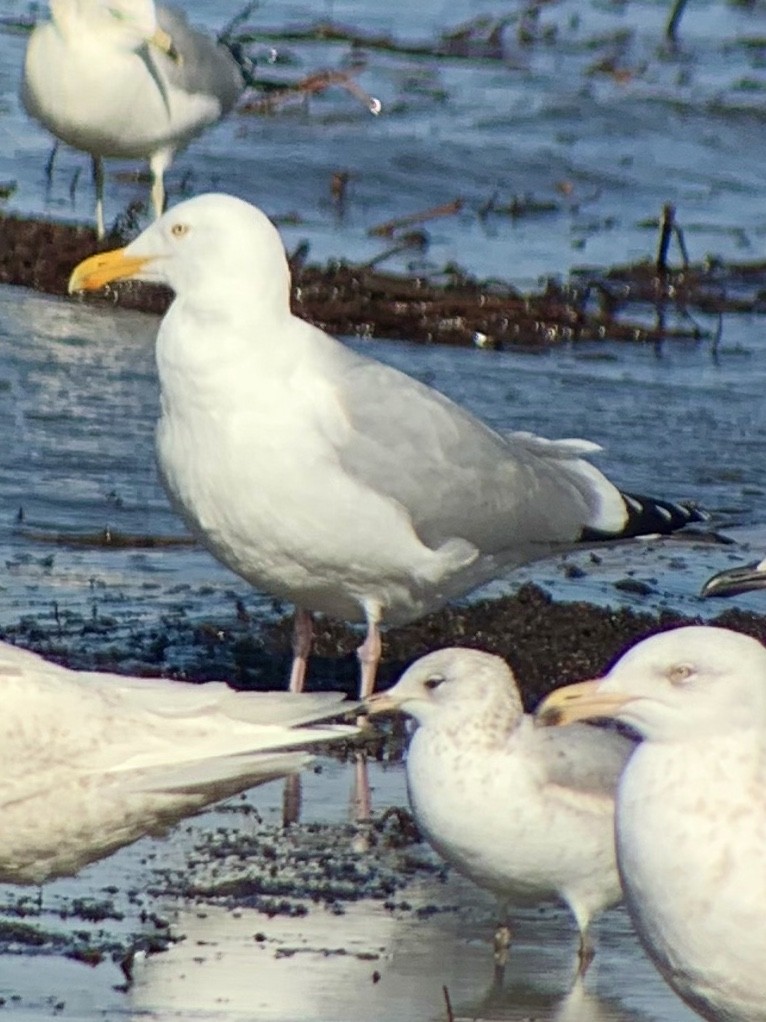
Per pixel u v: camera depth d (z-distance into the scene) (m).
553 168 27.66
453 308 22.09
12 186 25.31
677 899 8.59
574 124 29.22
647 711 8.74
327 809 12.02
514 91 30.44
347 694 13.88
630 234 25.77
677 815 8.61
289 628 14.77
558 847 10.24
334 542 13.06
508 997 9.92
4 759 10.15
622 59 32.41
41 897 10.73
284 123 27.98
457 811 10.34
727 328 22.98
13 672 10.29
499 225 25.62
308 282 22.25
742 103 30.56
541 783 10.28
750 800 8.58
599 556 16.73
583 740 10.48
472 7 34.31
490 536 13.73
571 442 14.50
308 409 12.88
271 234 12.88
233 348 12.77
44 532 16.30
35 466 17.41
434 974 10.11
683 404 20.27
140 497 17.08
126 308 21.73
